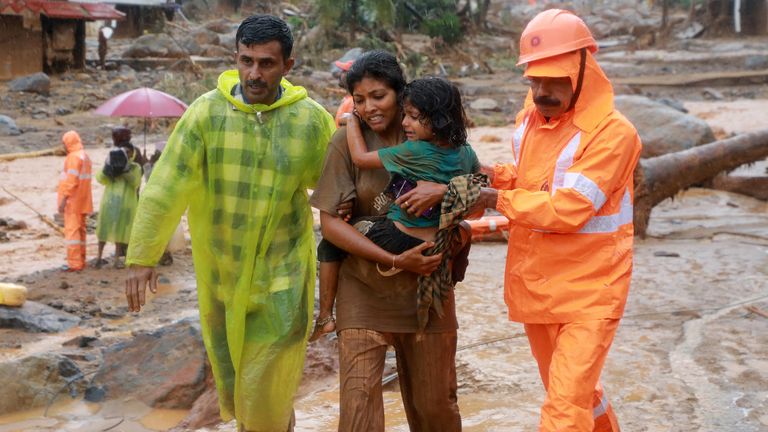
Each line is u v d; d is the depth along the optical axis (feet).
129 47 123.75
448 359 14.17
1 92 97.86
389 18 126.82
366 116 13.50
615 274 13.66
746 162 41.78
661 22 185.16
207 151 15.01
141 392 20.03
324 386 20.47
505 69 143.74
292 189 15.19
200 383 19.84
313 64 120.37
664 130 55.26
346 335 13.70
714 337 22.66
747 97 116.16
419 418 14.57
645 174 37.88
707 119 90.48
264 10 181.27
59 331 25.93
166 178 14.83
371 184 13.71
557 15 13.56
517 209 13.35
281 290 15.19
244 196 15.03
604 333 13.47
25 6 105.91
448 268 13.79
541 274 13.82
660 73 141.79
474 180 13.28
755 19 174.81
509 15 197.98
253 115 14.93
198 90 100.99
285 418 15.66
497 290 28.94
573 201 13.16
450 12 152.66
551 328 13.98
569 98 13.51
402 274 13.61
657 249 35.63
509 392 19.62
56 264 35.09
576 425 13.03
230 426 18.56
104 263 34.83
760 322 24.03
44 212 46.70
